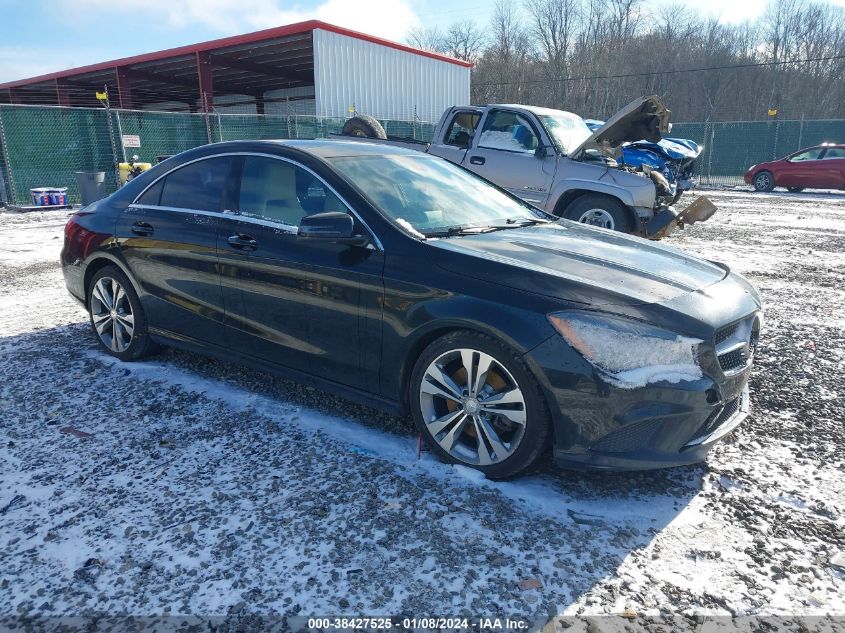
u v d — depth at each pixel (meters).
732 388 2.84
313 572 2.33
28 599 2.20
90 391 4.00
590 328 2.63
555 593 2.24
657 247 3.65
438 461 3.13
